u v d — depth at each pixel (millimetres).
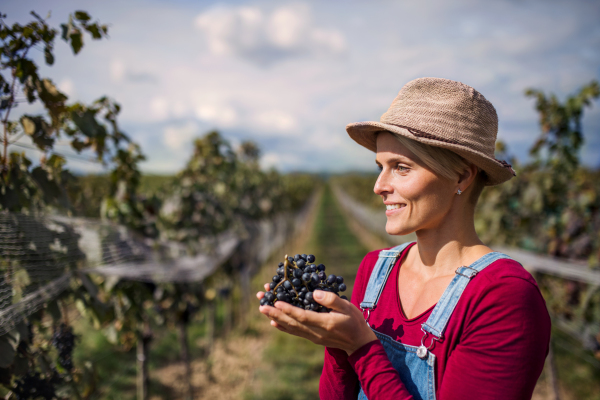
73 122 2160
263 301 937
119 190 3709
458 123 936
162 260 3492
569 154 4664
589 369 5105
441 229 1021
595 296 3910
